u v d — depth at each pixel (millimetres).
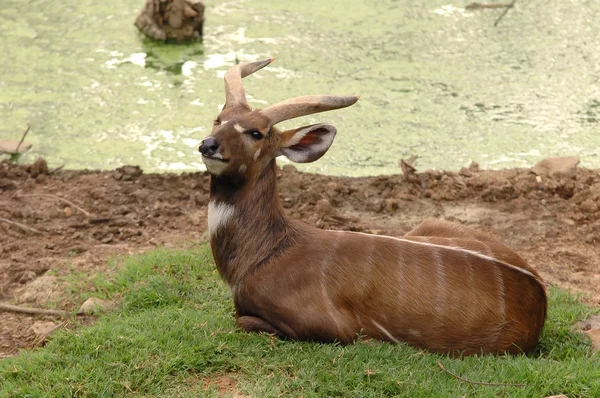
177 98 18062
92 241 13125
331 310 9430
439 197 14820
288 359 9141
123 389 8867
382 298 9445
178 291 11227
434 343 9477
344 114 17922
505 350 9516
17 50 19781
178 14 20234
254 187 9703
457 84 18984
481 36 21062
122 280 11547
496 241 10523
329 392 8711
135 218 13797
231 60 19609
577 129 17516
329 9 22312
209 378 9047
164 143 16594
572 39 20969
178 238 13148
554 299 11211
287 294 9477
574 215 14188
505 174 15508
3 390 8875
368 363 9039
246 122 9484
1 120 17125
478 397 8602
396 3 22641
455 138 17109
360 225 13641
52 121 17188
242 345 9414
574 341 10102
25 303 11422
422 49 20375
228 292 11180
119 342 9492
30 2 22203
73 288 11594
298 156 9898
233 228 9703
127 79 18766
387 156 16500
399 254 9562
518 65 19781
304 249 9625
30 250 12750
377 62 19734
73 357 9352
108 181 15047
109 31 20797
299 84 18562
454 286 9453
